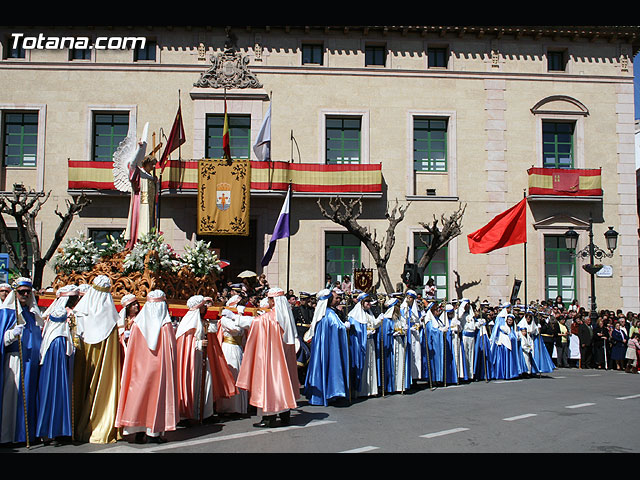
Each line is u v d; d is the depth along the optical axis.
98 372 8.28
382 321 13.54
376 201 25.59
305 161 25.66
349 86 26.12
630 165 26.91
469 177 26.22
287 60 26.02
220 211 23.84
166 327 8.30
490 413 10.62
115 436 8.18
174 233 24.78
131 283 11.66
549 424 9.52
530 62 26.95
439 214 25.89
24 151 25.25
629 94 27.27
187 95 25.48
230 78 25.62
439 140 26.66
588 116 27.00
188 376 9.36
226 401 10.38
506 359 16.89
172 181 24.16
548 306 22.97
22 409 7.80
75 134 25.05
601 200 26.36
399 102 26.22
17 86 25.08
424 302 15.75
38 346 8.07
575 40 27.12
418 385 15.24
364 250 25.39
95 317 8.36
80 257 12.55
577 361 22.36
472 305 18.45
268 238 24.97
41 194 22.52
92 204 24.62
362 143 25.95
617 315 23.31
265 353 9.28
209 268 12.63
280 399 9.16
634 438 8.46
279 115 25.72
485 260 25.88
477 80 26.62
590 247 22.11
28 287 8.09
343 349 11.75
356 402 12.09
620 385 15.26
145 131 14.48
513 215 22.48
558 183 25.92
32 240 19.41
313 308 15.77
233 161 24.06
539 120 26.69
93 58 25.34
